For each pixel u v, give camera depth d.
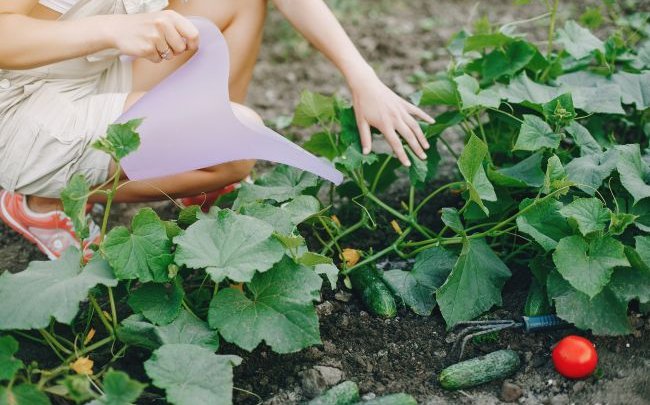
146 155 2.11
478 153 2.07
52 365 2.04
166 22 1.96
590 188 2.13
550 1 4.11
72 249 1.92
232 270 1.86
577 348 1.97
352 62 2.32
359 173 2.41
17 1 1.98
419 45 3.88
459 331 2.18
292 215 2.18
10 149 2.16
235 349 2.13
